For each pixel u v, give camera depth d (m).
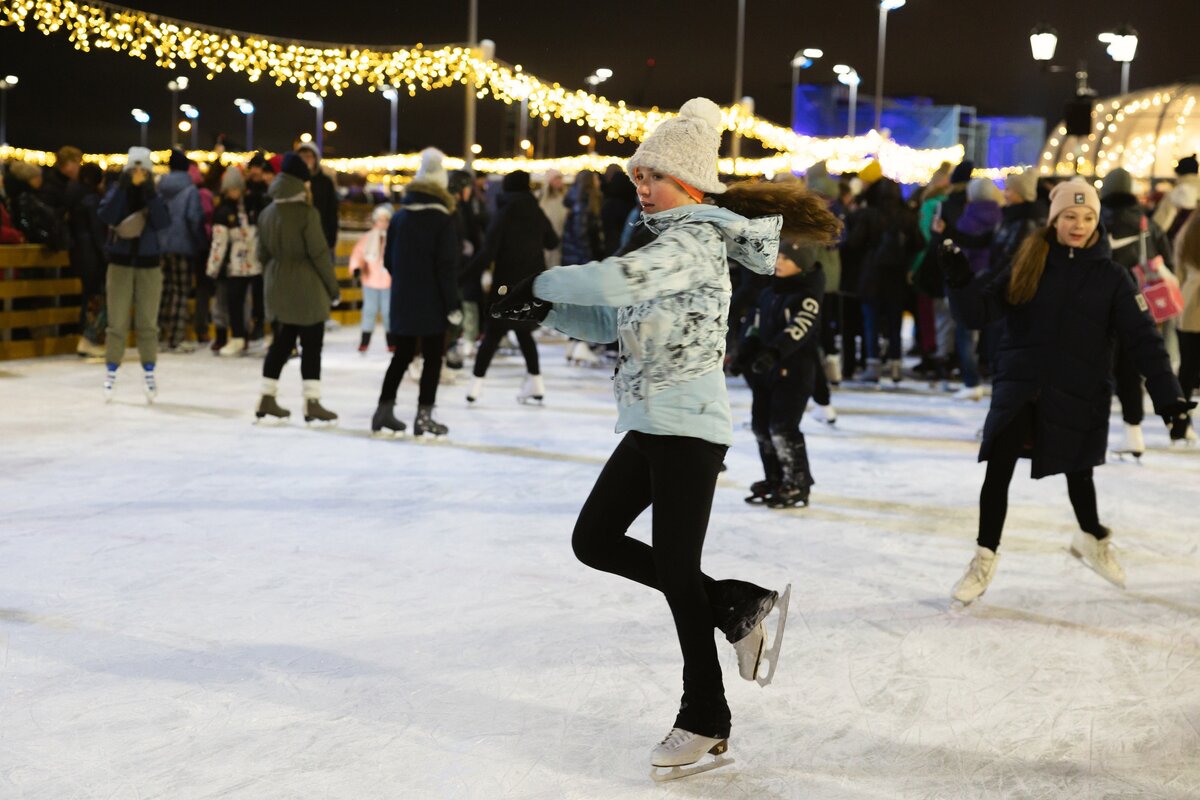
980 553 4.60
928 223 11.46
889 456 8.04
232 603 4.40
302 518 5.77
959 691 3.75
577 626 4.25
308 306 8.33
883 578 5.04
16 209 11.93
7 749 3.10
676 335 2.99
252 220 12.75
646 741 3.29
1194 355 8.88
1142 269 7.81
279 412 8.52
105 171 12.54
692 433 3.01
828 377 11.56
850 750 3.28
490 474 6.98
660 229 3.10
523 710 3.47
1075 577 5.14
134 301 9.26
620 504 3.17
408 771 3.04
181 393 9.95
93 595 4.44
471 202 12.34
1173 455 8.42
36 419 8.41
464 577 4.84
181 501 6.04
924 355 12.55
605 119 18.33
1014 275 4.52
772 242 3.11
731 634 3.12
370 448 7.70
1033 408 4.57
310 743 3.19
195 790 2.90
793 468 6.29
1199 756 3.30
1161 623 4.52
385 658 3.87
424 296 7.89
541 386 9.96
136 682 3.59
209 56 14.23
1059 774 3.16
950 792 3.04
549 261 13.27
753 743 3.31
